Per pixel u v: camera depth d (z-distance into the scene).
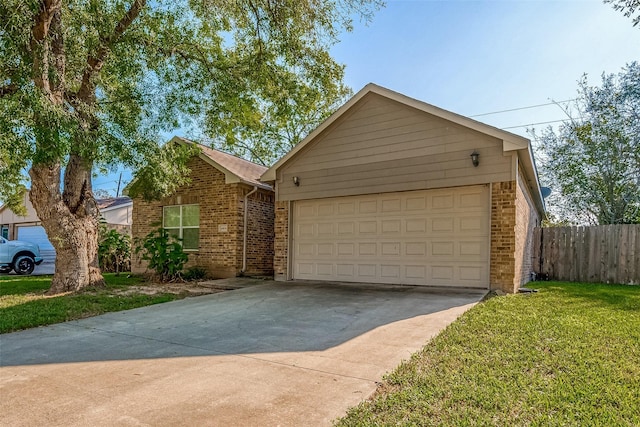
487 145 8.14
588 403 2.78
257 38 10.27
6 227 20.73
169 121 9.94
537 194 11.71
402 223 9.17
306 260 10.58
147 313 6.53
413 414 2.67
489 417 2.59
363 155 9.69
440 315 5.78
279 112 12.11
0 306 6.89
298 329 5.25
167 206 13.52
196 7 9.53
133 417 2.71
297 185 10.71
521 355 3.83
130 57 9.15
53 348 4.49
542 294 7.75
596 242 11.18
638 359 3.71
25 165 7.24
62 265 8.74
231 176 12.13
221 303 7.34
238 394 3.11
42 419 2.69
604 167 16.23
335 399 3.00
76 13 8.15
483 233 8.19
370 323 5.47
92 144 7.68
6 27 6.09
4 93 6.94
